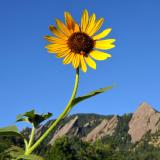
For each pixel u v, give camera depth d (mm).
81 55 403
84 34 411
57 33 408
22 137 350
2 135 348
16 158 323
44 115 375
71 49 405
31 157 319
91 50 408
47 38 406
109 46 410
